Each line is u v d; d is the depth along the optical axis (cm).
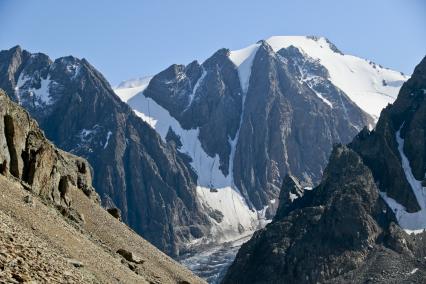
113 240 11612
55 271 5022
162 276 11069
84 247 8119
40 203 9075
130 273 8650
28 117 11231
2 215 6091
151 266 11338
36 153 10650
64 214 10712
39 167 10581
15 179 9719
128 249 11600
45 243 6531
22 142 10488
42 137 11350
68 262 6297
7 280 4197
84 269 6775
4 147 9862
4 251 4697
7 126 10194
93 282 5909
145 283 8706
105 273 7600
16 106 10956
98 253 8400
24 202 8206
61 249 7225
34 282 4434
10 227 5709
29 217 7562
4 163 9481
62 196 11438
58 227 8144
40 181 10581
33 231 7175
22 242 5244
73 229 8894
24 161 10438
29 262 4822
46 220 8044
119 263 8875
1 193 7712
